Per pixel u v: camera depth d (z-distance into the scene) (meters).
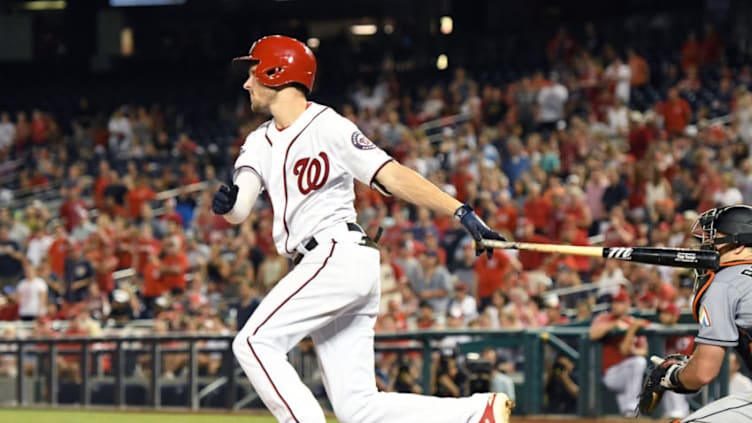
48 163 80.38
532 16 102.19
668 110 64.25
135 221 66.94
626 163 55.88
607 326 36.38
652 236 48.97
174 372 43.94
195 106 98.31
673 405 35.56
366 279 17.06
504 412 16.94
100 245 58.28
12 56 111.25
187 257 58.06
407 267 49.78
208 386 43.22
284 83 17.38
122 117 85.12
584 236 51.06
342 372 17.33
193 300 52.62
